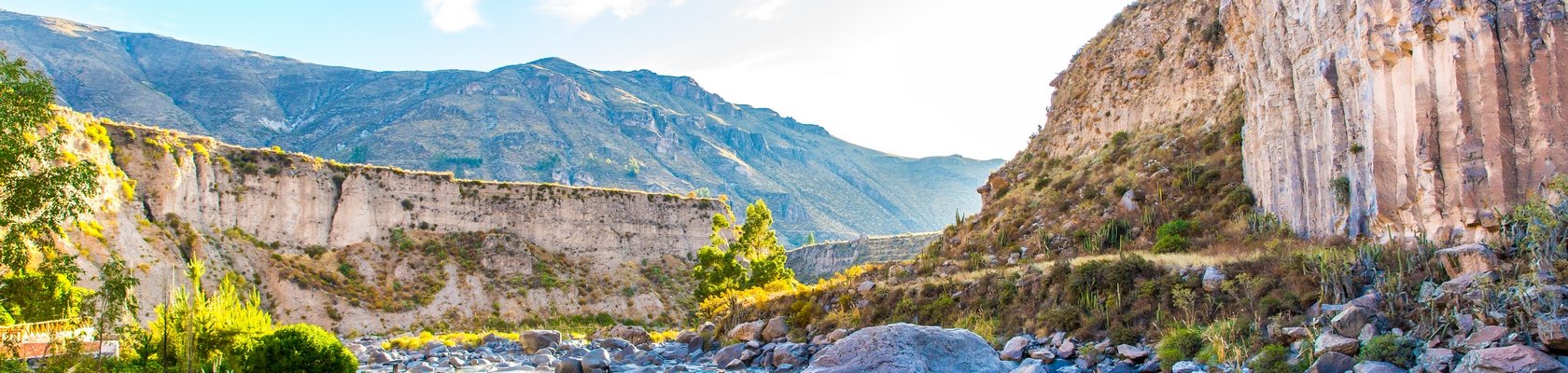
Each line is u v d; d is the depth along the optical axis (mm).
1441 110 25094
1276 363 20719
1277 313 23531
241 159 79000
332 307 71750
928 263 43969
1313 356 20359
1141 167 44562
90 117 68375
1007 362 26172
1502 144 23625
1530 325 17766
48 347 23203
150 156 70562
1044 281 30844
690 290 90750
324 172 82812
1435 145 25078
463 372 32031
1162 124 48594
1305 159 32156
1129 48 56031
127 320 40531
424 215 85625
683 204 100688
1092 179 46625
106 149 66375
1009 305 31250
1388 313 20828
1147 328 26031
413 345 43656
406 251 81250
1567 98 23281
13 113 20109
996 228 47375
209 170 75438
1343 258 24125
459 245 84562
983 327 30453
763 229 72000
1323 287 23297
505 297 80062
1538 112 23391
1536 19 24078
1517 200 23234
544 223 90188
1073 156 53938
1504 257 21375
